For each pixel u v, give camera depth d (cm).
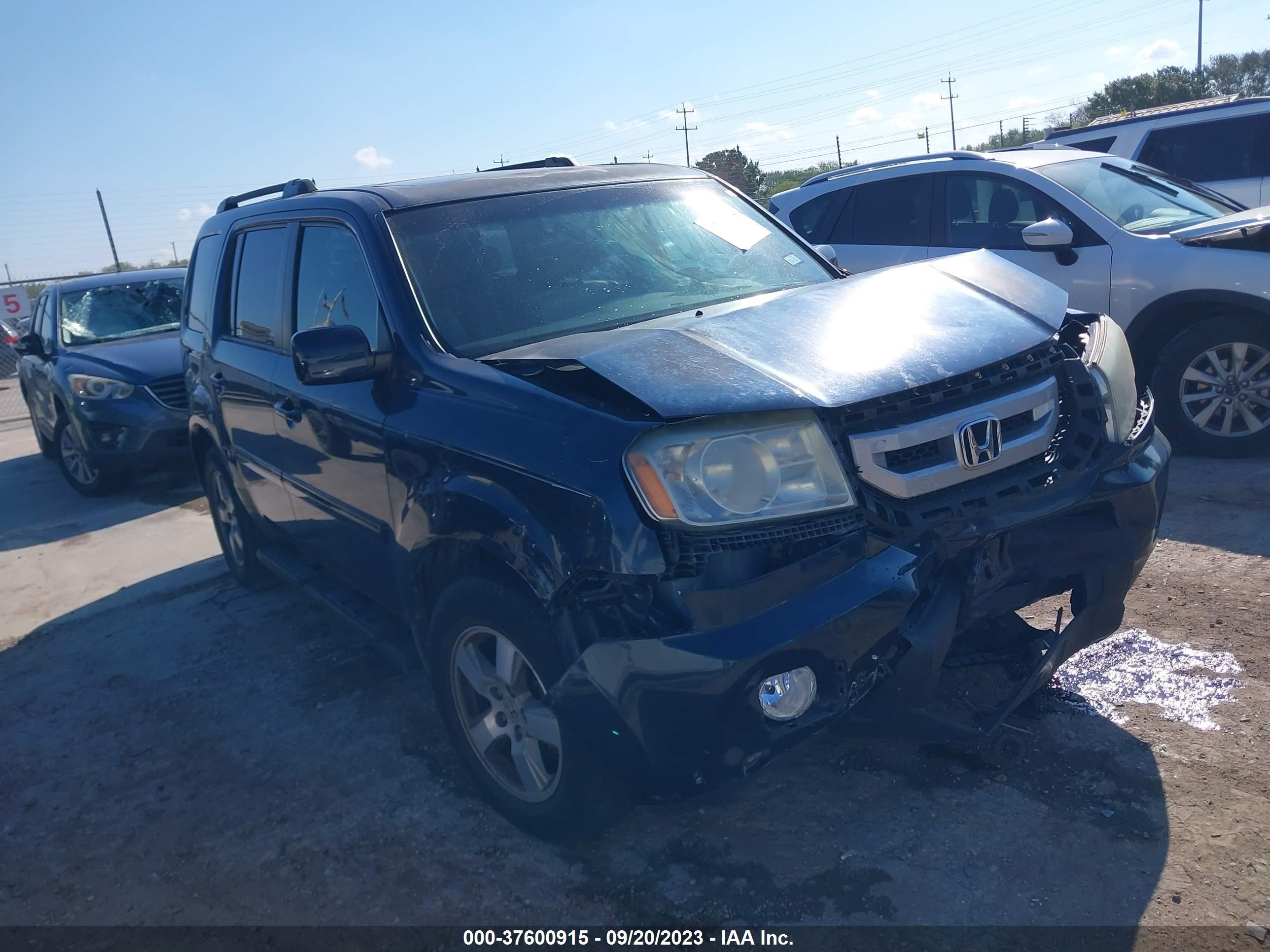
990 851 282
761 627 241
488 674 311
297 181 453
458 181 393
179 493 855
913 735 288
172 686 458
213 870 320
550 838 304
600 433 255
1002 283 338
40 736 425
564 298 350
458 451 294
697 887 283
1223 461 596
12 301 2262
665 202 409
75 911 308
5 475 1045
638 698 246
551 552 257
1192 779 304
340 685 438
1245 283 568
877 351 281
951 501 271
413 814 336
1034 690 305
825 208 805
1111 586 310
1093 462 297
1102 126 1127
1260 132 1000
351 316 370
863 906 267
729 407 250
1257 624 391
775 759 253
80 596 603
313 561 477
